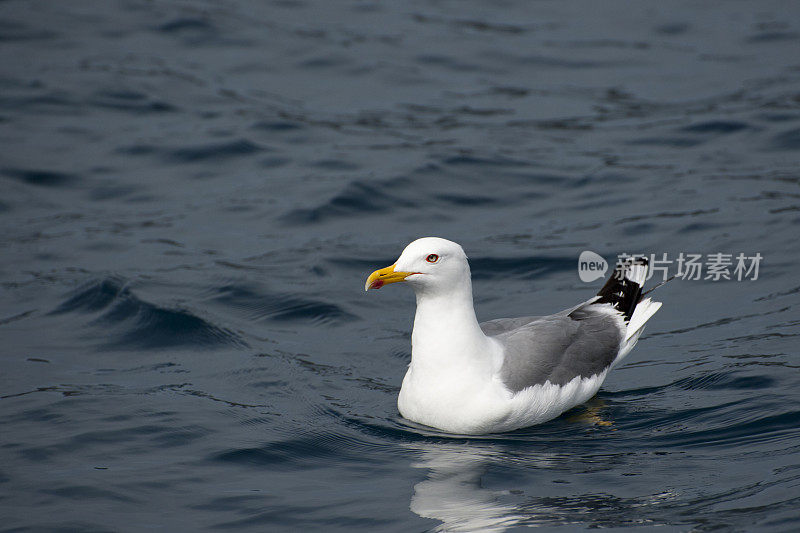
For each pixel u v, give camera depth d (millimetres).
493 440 10289
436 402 10430
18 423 10477
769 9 27219
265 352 12500
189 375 11867
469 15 27719
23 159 18594
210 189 17891
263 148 19531
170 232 16125
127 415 10703
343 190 17344
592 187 17469
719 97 21141
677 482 9031
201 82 22922
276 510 8773
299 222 16469
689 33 25562
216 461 9758
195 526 8523
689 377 11500
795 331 12242
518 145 19391
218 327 13086
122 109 21266
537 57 24375
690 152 18688
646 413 10789
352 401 11242
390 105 21812
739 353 11867
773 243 14758
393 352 12570
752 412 10438
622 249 15062
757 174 17422
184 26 26234
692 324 12883
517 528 8297
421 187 17625
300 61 24250
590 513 8508
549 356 10805
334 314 13570
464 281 10273
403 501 8898
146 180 18203
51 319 13258
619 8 28000
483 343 10516
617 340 11523
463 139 19750
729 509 8367
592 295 13742
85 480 9297
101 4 27625
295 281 14430
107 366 12070
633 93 21844
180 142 19656
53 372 11805
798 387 10836
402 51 24891
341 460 9836
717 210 16016
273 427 10523
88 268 14750
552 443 10172
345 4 28703
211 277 14477
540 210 16766
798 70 22359
